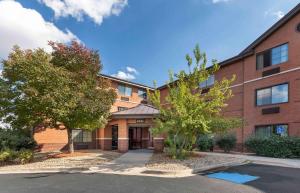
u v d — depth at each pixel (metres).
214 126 15.42
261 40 21.73
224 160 14.96
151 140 27.16
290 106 18.89
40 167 13.05
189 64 15.85
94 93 16.77
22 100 14.80
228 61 24.61
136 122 21.72
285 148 16.95
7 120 15.79
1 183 9.66
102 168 12.82
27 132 19.66
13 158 14.69
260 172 11.77
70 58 17.48
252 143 19.25
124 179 10.16
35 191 8.36
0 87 14.87
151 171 11.95
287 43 19.64
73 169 12.79
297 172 11.76
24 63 14.46
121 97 30.52
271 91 20.66
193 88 15.99
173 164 13.36
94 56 18.20
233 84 24.23
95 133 25.64
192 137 15.57
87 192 8.12
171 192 8.08
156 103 15.55
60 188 8.71
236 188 8.69
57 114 15.01
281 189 8.58
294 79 18.78
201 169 12.34
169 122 14.02
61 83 14.97
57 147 22.55
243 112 22.97
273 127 20.23
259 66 21.98
